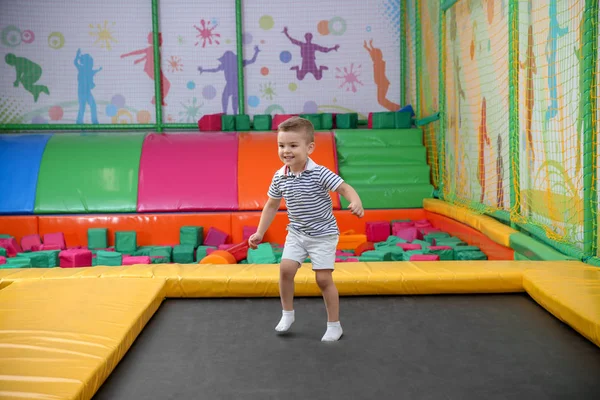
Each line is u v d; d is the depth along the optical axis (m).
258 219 6.78
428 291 3.55
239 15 8.53
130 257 5.54
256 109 8.78
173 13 8.64
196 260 6.40
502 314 3.17
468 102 6.20
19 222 6.74
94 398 2.16
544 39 4.34
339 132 7.74
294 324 3.05
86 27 8.61
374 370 2.41
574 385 2.23
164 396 2.18
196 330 2.96
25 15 8.55
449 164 6.92
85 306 2.94
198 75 8.70
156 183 7.01
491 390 2.20
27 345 2.37
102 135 7.73
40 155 7.30
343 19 8.67
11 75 8.58
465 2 6.17
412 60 8.47
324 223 2.83
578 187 3.84
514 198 4.80
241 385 2.27
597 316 2.63
